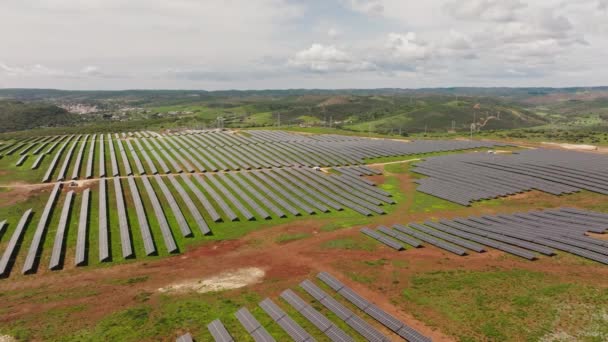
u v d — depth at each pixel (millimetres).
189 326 35000
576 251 46188
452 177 89188
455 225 59781
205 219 65688
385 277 43562
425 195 80688
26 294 42125
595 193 73625
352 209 72250
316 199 78188
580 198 71750
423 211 70375
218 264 48938
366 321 35094
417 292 39750
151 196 75625
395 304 37750
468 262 46656
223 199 77250
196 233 59688
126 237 56594
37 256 51500
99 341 32875
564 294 36844
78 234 58094
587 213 60656
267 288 42094
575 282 39250
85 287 43594
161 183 85625
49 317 37062
